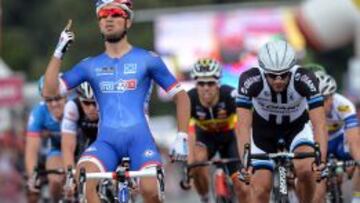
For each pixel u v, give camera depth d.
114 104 17.20
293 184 20.41
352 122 21.53
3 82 43.72
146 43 120.56
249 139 18.31
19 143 33.12
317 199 18.95
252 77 18.39
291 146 19.38
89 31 122.38
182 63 98.81
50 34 133.38
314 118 18.34
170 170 49.50
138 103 17.23
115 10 17.12
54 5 132.62
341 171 21.78
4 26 134.25
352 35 79.69
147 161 16.81
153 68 17.31
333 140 22.73
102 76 17.30
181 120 17.47
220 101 22.70
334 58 128.00
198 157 23.14
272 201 20.62
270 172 18.70
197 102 22.75
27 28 134.75
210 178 23.72
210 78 22.16
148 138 17.16
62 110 22.48
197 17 98.44
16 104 43.97
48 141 23.91
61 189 23.00
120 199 16.50
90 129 21.28
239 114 18.41
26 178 23.77
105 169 16.78
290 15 95.88
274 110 19.02
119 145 17.08
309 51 118.12
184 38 98.81
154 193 16.50
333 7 78.50
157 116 117.44
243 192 21.50
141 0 122.00
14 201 36.72
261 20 96.44
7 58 126.62
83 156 16.89
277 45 17.89
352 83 59.94
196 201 44.75
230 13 97.62
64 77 17.34
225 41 97.50
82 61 17.53
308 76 18.34
